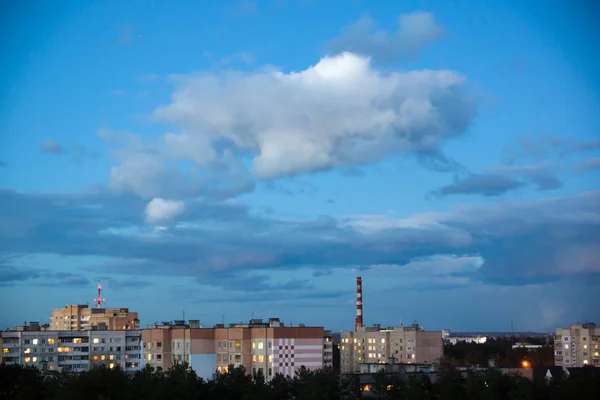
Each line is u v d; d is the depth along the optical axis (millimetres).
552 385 183875
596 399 174000
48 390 172500
